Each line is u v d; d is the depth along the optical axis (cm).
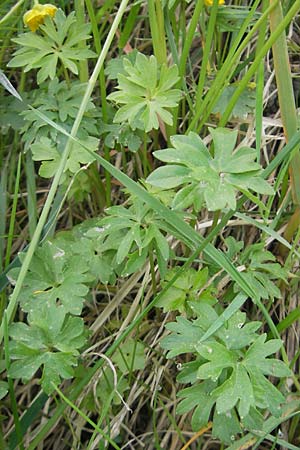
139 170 42
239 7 41
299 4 32
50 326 32
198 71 44
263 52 33
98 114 39
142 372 39
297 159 36
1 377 38
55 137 37
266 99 43
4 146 42
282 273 36
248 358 30
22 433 35
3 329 30
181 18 40
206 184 30
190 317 35
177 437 38
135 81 34
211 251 32
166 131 39
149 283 39
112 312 40
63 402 34
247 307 41
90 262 35
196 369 32
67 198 40
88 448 33
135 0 41
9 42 42
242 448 34
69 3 42
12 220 35
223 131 32
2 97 41
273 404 29
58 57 37
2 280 35
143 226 33
